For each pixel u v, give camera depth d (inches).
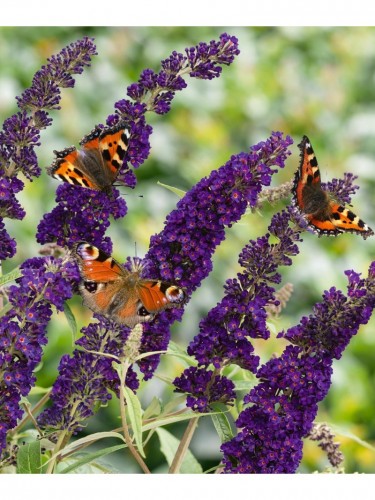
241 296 42.0
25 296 40.3
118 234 63.7
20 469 40.6
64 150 42.8
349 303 41.3
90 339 41.5
